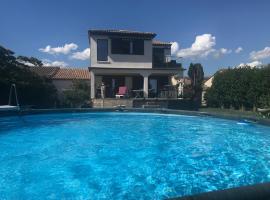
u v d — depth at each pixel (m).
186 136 10.77
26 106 22.06
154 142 9.63
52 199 4.66
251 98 22.81
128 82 29.59
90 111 17.98
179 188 5.16
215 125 13.58
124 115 17.59
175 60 28.53
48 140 9.98
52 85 28.59
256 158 7.39
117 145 9.13
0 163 6.95
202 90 32.03
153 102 23.64
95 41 26.28
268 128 11.78
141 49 27.17
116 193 4.92
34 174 6.05
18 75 23.34
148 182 5.54
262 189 2.87
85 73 36.38
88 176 5.93
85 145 9.14
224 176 5.87
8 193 4.96
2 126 13.25
